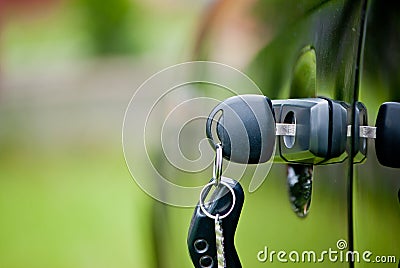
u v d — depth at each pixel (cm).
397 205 86
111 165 188
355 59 85
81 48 228
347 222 85
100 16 231
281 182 92
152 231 116
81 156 192
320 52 89
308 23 94
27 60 223
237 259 82
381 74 86
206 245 81
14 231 172
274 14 109
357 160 85
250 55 123
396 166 85
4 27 231
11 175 187
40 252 167
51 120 207
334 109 84
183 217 107
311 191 89
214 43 141
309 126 83
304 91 91
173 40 216
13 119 206
